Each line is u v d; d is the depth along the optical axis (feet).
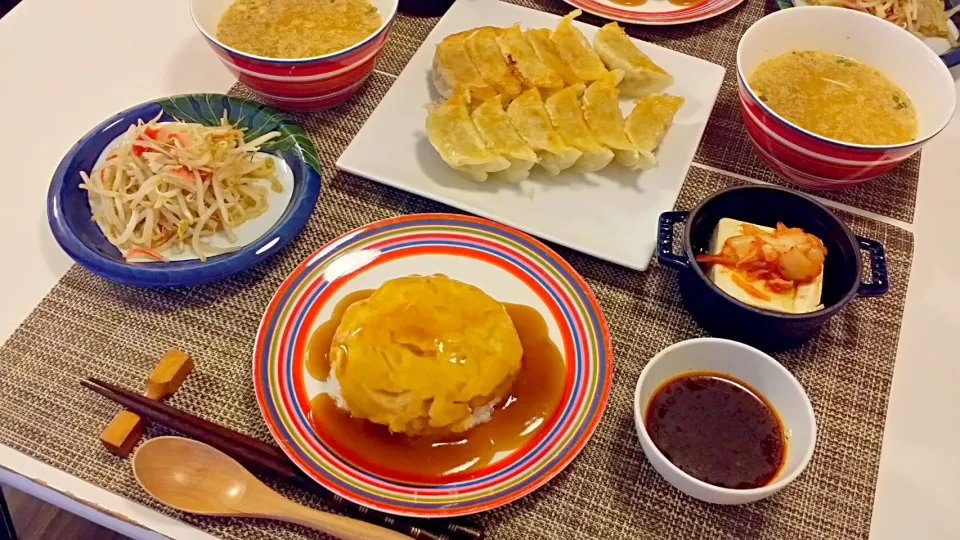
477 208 1.61
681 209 1.67
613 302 1.52
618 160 1.69
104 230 1.54
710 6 2.08
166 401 1.35
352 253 1.51
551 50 1.88
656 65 1.90
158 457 1.25
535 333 1.43
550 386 1.36
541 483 1.22
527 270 1.50
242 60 1.63
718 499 1.17
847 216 1.67
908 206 1.70
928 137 1.50
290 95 1.74
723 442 1.25
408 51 1.99
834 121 1.66
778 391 1.27
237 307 1.49
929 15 1.97
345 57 1.67
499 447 1.29
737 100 1.90
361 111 1.85
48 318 1.45
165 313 1.47
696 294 1.42
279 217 1.61
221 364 1.41
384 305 1.32
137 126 1.61
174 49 1.97
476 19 2.00
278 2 1.87
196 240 1.53
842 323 1.49
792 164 1.64
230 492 1.23
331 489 1.19
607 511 1.26
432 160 1.70
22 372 1.38
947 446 1.35
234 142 1.65
